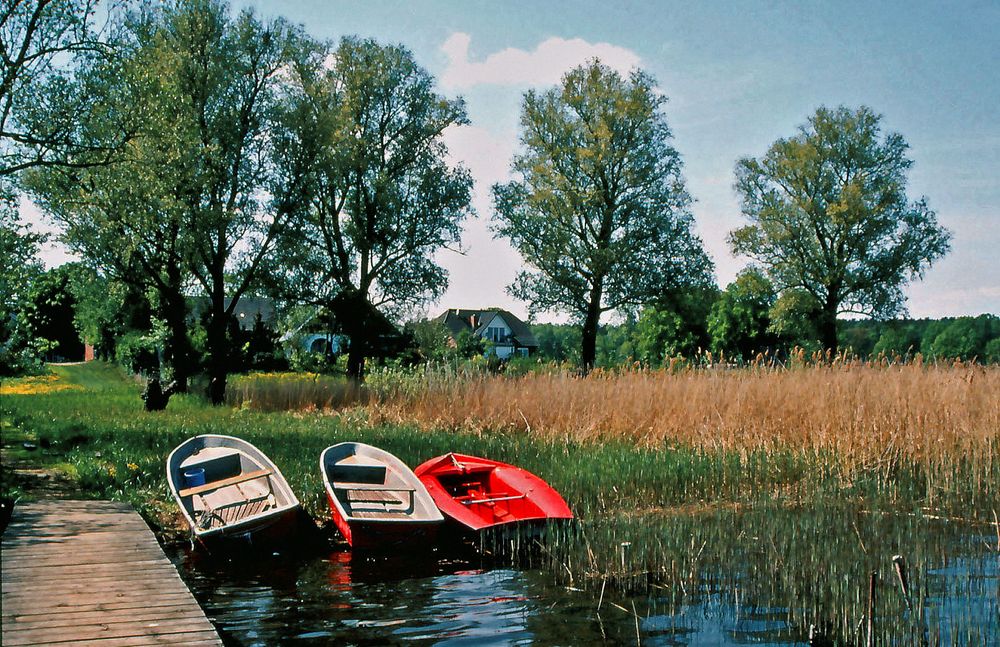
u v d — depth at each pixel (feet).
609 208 132.36
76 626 19.63
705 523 34.04
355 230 110.52
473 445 50.70
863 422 46.26
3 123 63.62
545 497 34.27
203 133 89.25
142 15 79.41
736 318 181.57
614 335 244.22
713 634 21.68
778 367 58.03
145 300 103.35
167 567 25.12
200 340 110.63
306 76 96.89
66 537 28.89
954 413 46.24
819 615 22.76
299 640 21.79
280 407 80.33
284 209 94.84
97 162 67.67
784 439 48.47
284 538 31.50
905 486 41.57
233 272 96.68
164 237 86.38
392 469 37.58
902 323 153.28
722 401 53.16
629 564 28.22
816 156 147.13
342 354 131.64
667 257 132.67
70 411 73.92
